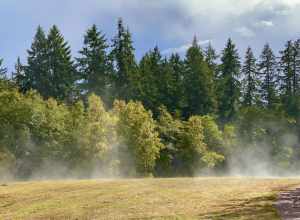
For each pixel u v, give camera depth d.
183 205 15.55
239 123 65.38
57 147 48.56
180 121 60.31
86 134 46.56
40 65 76.56
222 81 78.75
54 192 21.94
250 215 12.30
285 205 13.34
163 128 55.94
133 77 74.00
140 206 16.22
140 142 48.06
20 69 77.50
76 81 76.81
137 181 24.34
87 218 15.15
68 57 77.94
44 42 77.06
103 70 76.44
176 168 55.66
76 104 49.34
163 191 19.47
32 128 49.53
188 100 73.56
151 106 68.75
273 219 11.41
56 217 16.02
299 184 18.84
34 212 17.50
